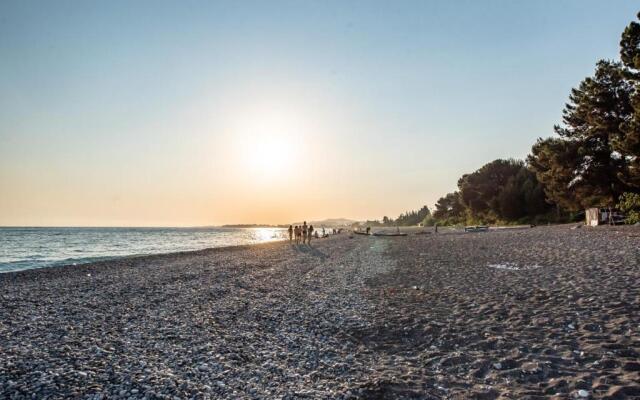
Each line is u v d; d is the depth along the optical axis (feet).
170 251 178.70
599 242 80.69
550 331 29.37
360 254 112.47
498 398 20.03
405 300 44.37
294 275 72.90
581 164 144.87
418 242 143.43
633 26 109.70
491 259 72.69
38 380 23.15
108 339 32.37
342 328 35.01
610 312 32.12
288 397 20.99
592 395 19.24
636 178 113.09
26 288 62.08
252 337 32.91
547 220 239.09
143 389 21.86
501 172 322.34
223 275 74.49
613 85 132.36
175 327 36.32
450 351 27.81
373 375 24.06
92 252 172.04
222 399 20.81
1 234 434.30
